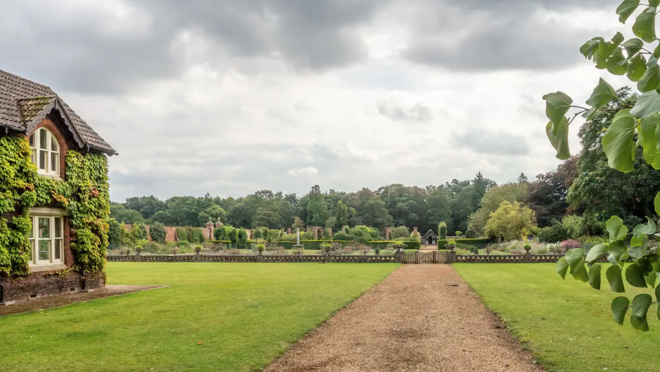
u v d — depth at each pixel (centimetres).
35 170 1341
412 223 9212
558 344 762
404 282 1692
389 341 820
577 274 188
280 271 2220
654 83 155
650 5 163
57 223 1499
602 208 3027
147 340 811
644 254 173
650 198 2895
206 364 676
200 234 5350
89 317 1032
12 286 1270
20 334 869
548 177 5784
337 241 5191
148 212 10044
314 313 1049
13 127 1260
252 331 873
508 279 1717
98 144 1641
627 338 785
